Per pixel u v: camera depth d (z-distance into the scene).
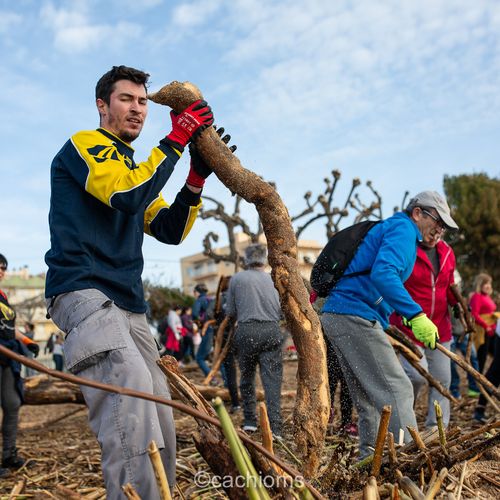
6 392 4.63
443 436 2.71
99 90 2.75
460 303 5.12
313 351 2.48
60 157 2.59
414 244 3.65
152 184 2.48
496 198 32.81
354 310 3.59
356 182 13.07
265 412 2.17
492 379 5.74
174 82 2.77
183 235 2.99
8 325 4.80
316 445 2.39
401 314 3.45
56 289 2.47
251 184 2.70
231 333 6.90
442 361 4.88
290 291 2.58
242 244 51.31
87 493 3.56
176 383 2.41
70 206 2.54
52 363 31.69
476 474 2.76
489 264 33.25
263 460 2.15
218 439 2.16
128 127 2.72
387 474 2.68
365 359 3.56
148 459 2.27
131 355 2.37
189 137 2.66
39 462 4.65
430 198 4.10
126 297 2.61
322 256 3.79
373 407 3.59
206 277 69.19
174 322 13.12
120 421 2.28
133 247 2.67
